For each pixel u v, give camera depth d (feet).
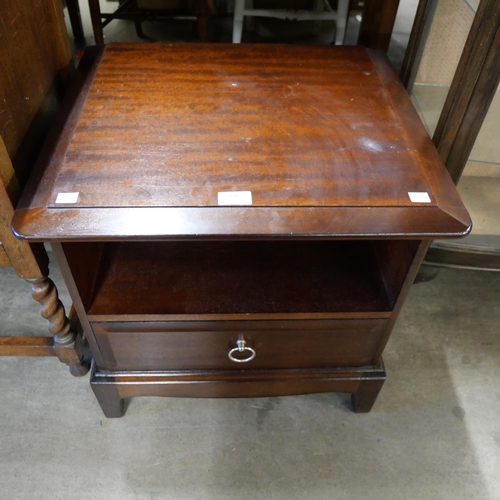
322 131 2.40
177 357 2.76
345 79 2.79
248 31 6.31
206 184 2.10
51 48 2.84
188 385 2.88
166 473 2.93
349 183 2.15
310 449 3.06
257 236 1.96
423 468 3.00
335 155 2.28
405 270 2.34
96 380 2.81
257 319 2.52
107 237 1.92
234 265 2.73
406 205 2.08
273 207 2.04
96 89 2.60
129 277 2.63
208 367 2.85
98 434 3.09
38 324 3.66
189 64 2.82
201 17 5.37
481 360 3.56
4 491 2.83
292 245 2.87
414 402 3.31
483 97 2.57
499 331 3.74
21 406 3.20
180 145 2.28
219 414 3.21
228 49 2.98
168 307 2.49
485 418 3.25
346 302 2.55
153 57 2.87
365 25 3.78
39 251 2.53
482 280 4.09
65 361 3.19
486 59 2.42
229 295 2.57
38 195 2.03
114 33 6.38
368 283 2.67
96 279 2.61
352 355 2.81
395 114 2.55
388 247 2.62
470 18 2.66
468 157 3.08
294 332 2.62
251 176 2.15
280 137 2.35
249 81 2.71
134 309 2.47
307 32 6.39
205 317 2.48
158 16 5.57
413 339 3.66
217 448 3.05
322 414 3.23
